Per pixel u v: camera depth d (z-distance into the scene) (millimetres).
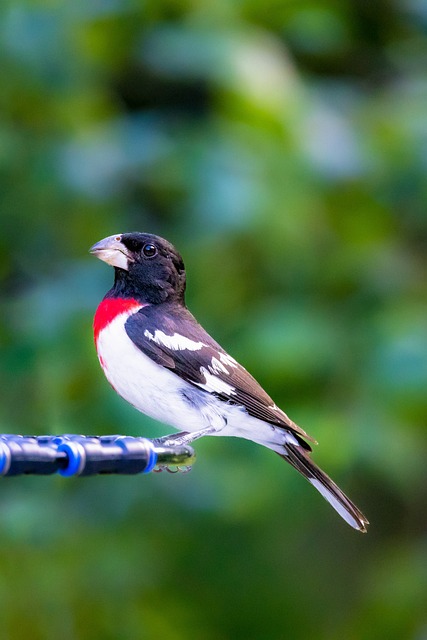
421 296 10727
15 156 10031
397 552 11469
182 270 8281
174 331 7742
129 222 10508
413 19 11789
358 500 12156
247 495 10031
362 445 9781
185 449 6457
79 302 9922
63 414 9773
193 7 10883
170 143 10375
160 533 10672
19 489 10117
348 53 11914
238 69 10336
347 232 10938
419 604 10781
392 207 10828
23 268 10562
